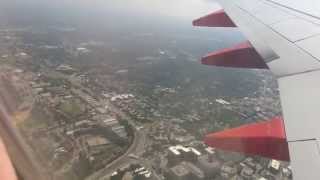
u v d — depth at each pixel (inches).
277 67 235.3
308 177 142.5
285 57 244.2
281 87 213.5
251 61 291.6
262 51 258.4
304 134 170.7
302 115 184.4
